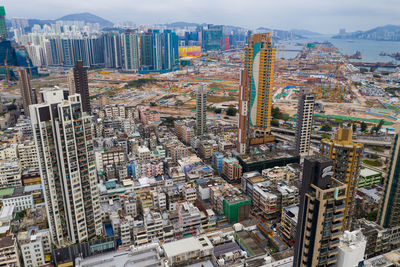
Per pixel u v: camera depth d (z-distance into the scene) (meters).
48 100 178.88
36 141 180.88
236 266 172.00
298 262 135.75
